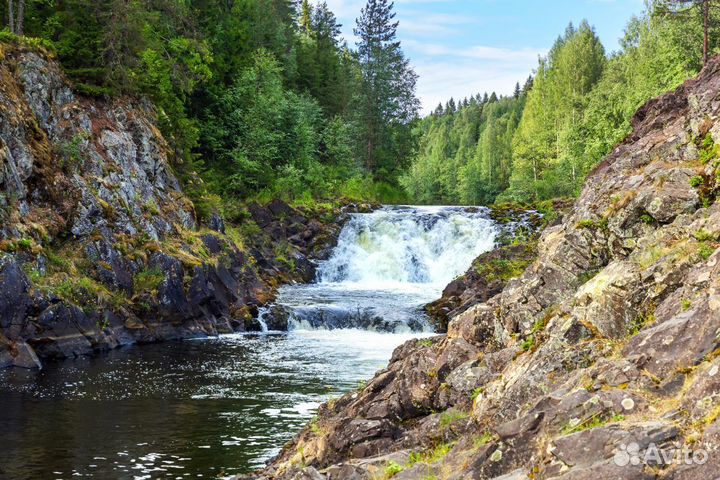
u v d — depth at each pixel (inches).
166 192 1359.5
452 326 523.2
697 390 269.6
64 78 1236.5
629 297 378.3
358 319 1248.2
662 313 345.7
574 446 272.1
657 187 441.7
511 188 3587.6
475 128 7367.1
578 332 391.2
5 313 887.7
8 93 1062.4
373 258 1817.2
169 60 1699.1
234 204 1838.1
